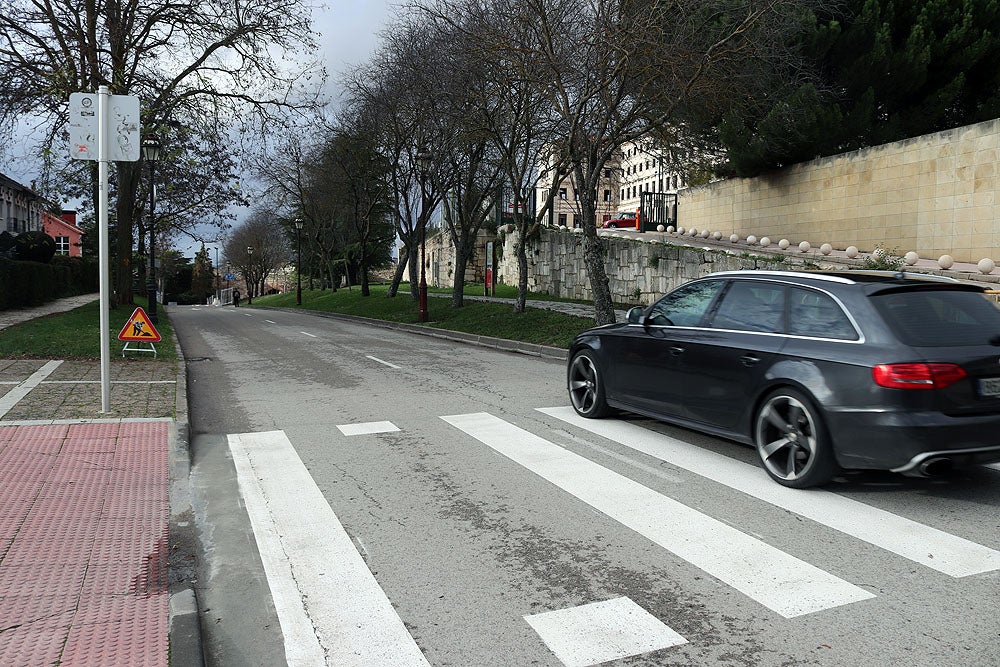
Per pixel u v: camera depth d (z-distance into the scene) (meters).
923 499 4.88
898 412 4.43
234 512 4.84
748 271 5.96
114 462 5.83
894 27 22.62
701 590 3.56
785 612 3.32
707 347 5.84
